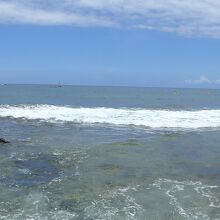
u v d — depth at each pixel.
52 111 33.03
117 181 12.93
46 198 11.07
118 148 18.41
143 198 11.27
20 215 9.77
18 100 52.75
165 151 17.95
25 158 15.95
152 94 87.62
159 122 28.81
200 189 12.23
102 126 26.66
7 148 17.98
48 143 19.53
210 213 10.21
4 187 11.99
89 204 10.67
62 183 12.58
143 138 21.70
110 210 10.27
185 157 16.77
